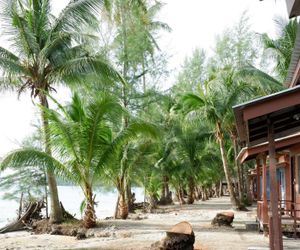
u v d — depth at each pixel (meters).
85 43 19.72
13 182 23.92
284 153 18.52
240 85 25.17
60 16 19.14
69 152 17.45
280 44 22.20
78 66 18.20
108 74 18.81
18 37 18.56
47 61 19.16
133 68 26.72
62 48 19.05
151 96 27.44
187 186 41.31
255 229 15.97
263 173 14.27
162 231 16.14
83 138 17.25
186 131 34.22
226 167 27.05
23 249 13.51
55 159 17.17
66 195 82.31
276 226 7.29
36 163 16.70
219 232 15.23
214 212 26.05
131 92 26.45
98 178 18.83
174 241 10.98
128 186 26.14
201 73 39.59
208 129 35.94
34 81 19.08
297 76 8.34
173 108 30.66
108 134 18.02
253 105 6.33
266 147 13.84
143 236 14.77
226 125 27.11
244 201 33.00
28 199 23.55
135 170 22.20
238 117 6.62
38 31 19.58
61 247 13.51
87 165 17.67
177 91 32.69
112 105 17.03
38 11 19.78
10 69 18.27
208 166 39.22
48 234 17.69
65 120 17.25
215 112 26.06
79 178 17.80
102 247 12.62
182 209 29.91
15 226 20.88
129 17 26.67
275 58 22.56
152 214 25.39
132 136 17.83
